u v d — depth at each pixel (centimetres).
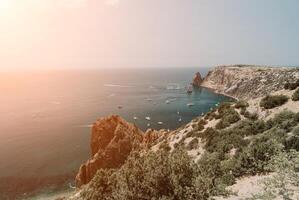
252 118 2894
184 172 1220
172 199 1124
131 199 1197
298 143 1691
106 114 12138
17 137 8769
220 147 2266
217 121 3194
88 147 7619
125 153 4831
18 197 4856
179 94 18225
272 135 2006
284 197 1093
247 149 1853
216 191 1295
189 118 10969
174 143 3400
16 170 6016
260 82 14762
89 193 2098
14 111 13788
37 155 6988
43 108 14388
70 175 5762
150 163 1231
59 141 8200
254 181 1409
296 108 2623
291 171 1309
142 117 11250
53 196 4844
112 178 1872
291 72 13488
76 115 12200
